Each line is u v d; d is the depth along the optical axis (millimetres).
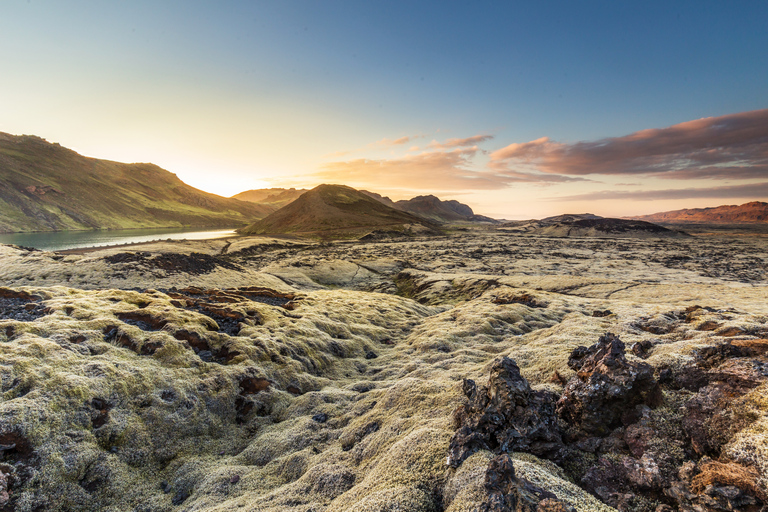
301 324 40625
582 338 28172
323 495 14883
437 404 19891
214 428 22953
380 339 43969
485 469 11578
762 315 29359
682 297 66938
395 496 12086
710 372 14766
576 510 9391
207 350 29781
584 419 14188
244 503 15586
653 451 12094
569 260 173000
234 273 92125
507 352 28234
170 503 17031
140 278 72375
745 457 9945
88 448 18047
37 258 77250
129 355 25750
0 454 15719
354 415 22969
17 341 23141
